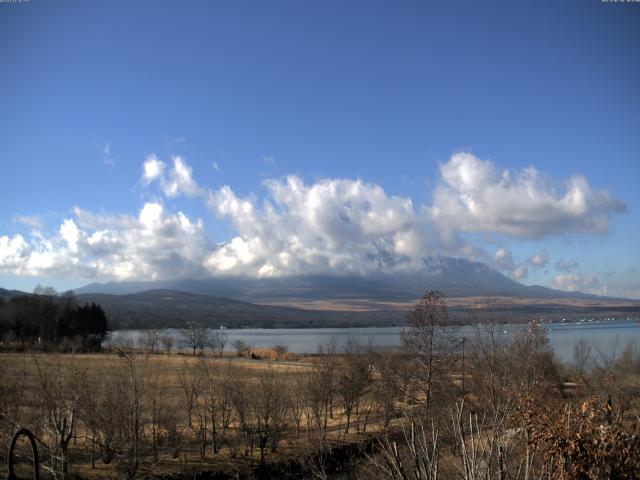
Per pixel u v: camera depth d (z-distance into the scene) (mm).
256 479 36250
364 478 21922
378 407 49469
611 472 11047
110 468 33406
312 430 46406
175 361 93812
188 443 41375
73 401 34656
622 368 54781
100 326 145000
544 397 26062
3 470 30406
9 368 44719
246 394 44875
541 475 12336
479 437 13609
